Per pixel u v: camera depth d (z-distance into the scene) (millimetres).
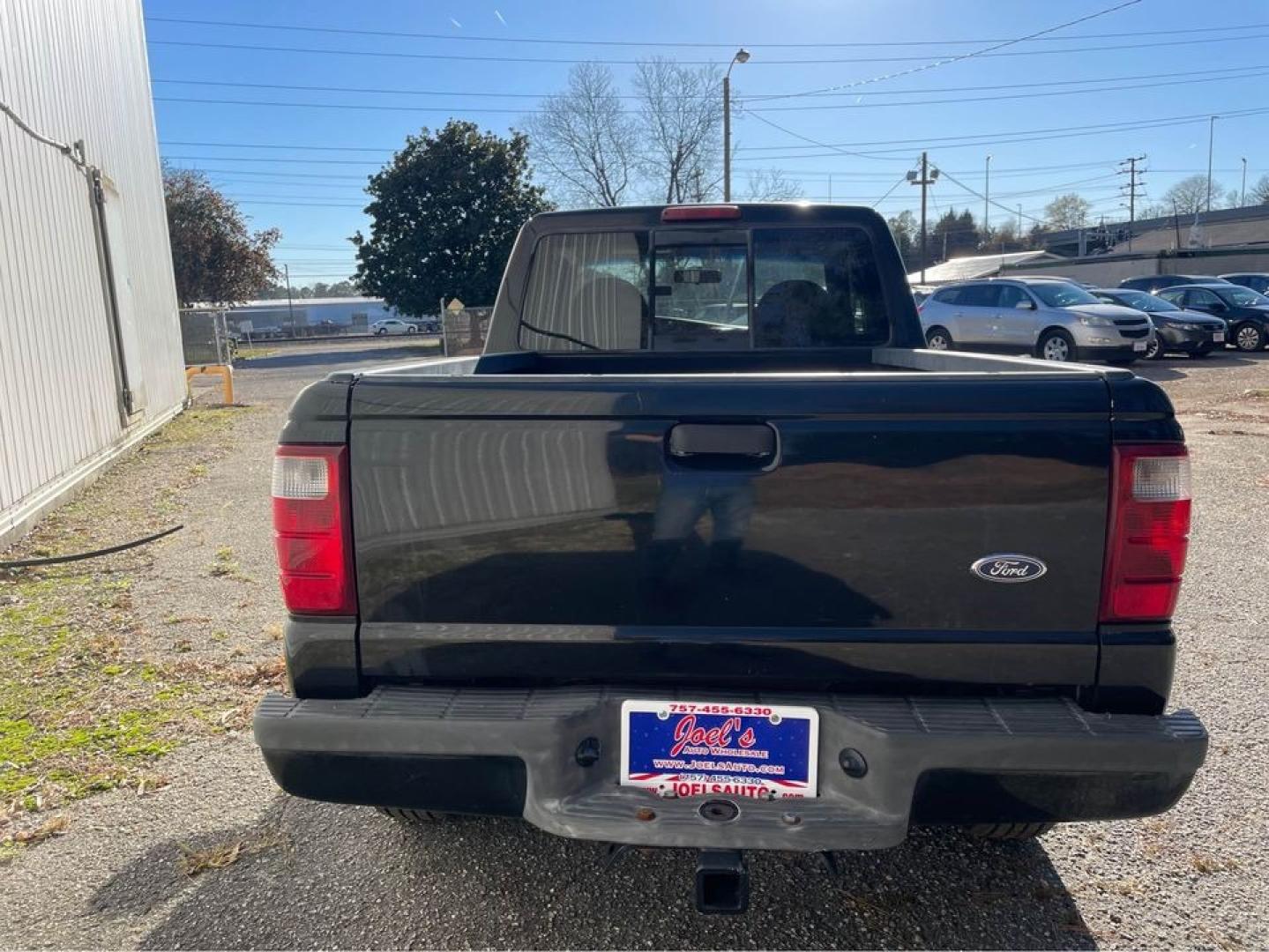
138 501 8578
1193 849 3000
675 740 2240
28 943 2570
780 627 2207
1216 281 22531
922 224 49656
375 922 2654
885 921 2654
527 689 2285
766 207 4008
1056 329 16484
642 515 2193
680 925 2641
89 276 9930
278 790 3414
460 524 2234
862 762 2146
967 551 2162
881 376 2160
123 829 3158
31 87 8453
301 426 2256
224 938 2592
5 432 7125
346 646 2291
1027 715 2156
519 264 4086
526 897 2766
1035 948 2537
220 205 46719
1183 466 2141
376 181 40250
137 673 4500
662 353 4109
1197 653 4621
